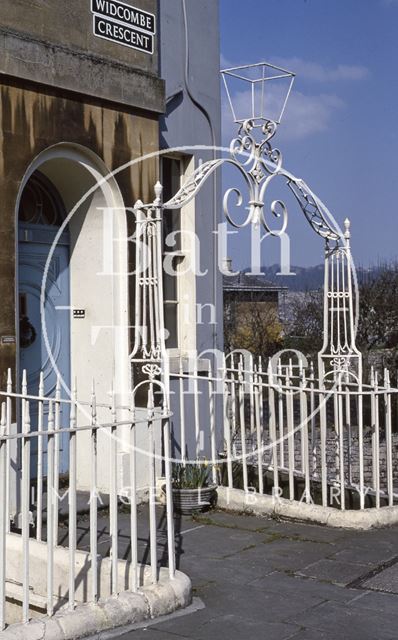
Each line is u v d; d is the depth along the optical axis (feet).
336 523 24.41
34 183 27.12
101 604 16.30
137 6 27.76
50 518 16.34
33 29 24.29
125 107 27.20
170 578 17.90
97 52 26.32
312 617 17.44
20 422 23.76
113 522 16.69
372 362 60.80
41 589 19.02
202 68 31.81
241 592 19.04
